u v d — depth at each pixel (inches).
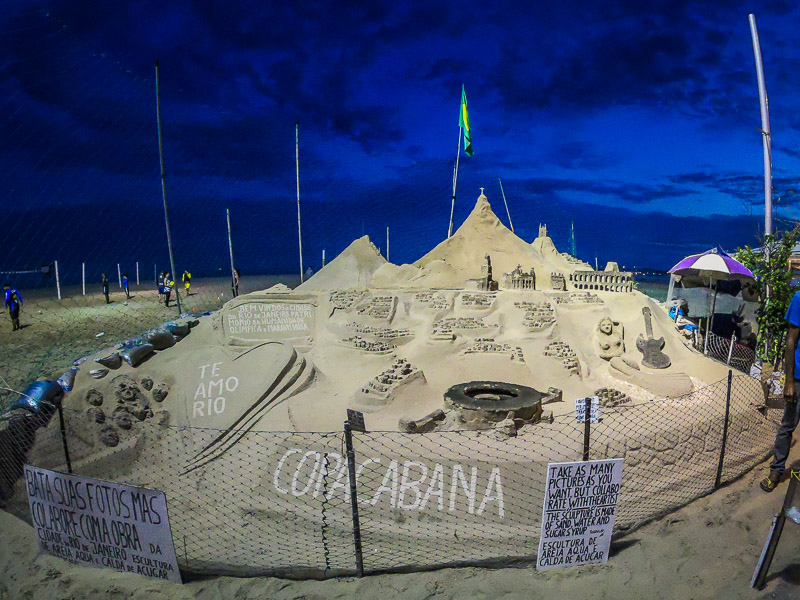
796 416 226.7
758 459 275.1
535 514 242.8
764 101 401.7
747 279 406.6
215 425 364.2
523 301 464.1
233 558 225.0
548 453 285.1
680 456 285.9
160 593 196.4
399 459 288.8
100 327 542.6
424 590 187.6
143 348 430.6
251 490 294.5
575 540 192.7
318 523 254.1
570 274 537.0
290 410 373.7
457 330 443.5
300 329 474.3
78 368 403.2
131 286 670.5
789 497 162.9
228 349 442.3
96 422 361.1
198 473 330.3
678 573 184.1
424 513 251.4
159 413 386.9
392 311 471.2
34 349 476.4
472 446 297.3
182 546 241.6
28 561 220.1
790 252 403.2
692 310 468.4
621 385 399.9
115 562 210.5
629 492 256.2
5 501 275.0
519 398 343.3
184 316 508.4
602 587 181.3
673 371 404.5
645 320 439.2
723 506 227.9
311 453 310.2
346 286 525.0
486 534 229.9
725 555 190.9
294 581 199.6
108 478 333.1
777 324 402.3
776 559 185.2
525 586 185.3
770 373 390.0
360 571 199.0
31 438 327.9
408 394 374.0
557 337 440.8
